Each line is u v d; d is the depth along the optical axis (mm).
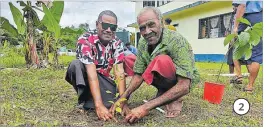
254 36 3014
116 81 2670
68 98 3047
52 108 2756
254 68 3211
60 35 4176
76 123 2449
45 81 3674
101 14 2676
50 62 4621
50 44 4637
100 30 2646
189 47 2516
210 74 3895
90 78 2553
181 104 2709
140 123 2477
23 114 2602
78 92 2586
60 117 2562
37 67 4535
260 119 2551
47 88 3373
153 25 2432
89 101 2729
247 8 3389
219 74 3514
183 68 2428
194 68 2555
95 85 2553
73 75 2609
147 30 2439
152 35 2447
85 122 2471
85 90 2672
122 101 2578
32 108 2746
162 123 2477
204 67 4383
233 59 3508
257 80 3518
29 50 4598
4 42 4660
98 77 2713
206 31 5871
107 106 2670
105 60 2717
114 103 2561
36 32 4691
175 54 2453
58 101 2945
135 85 2633
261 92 3150
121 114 2576
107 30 2641
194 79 2555
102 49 2689
